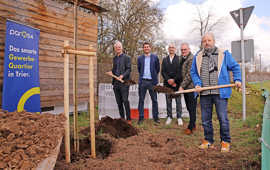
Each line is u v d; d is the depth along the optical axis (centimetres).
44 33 630
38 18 612
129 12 1560
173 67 592
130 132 488
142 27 1593
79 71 748
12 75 440
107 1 1478
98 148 375
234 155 347
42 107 650
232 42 746
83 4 378
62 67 689
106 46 1570
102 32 1527
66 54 302
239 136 485
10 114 276
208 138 400
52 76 657
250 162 309
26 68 473
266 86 1451
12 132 232
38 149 218
